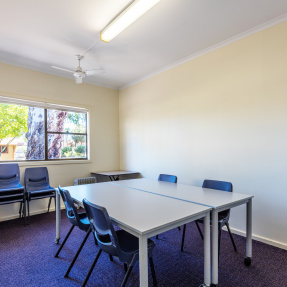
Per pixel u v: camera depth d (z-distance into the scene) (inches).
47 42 114.0
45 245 98.6
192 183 133.8
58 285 69.6
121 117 197.8
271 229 97.7
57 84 160.6
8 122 144.6
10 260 85.0
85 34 106.2
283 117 94.0
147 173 168.6
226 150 115.7
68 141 171.8
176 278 73.1
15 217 139.1
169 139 149.6
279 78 95.2
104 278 73.5
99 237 67.1
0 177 131.1
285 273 75.0
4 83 136.1
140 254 48.9
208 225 64.7
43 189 142.3
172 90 147.0
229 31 105.6
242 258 85.5
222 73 117.2
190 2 83.4
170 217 57.0
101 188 99.3
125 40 112.6
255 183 103.6
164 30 103.5
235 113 111.6
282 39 94.3
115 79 175.5
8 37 108.5
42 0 81.5
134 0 80.7
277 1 83.7
